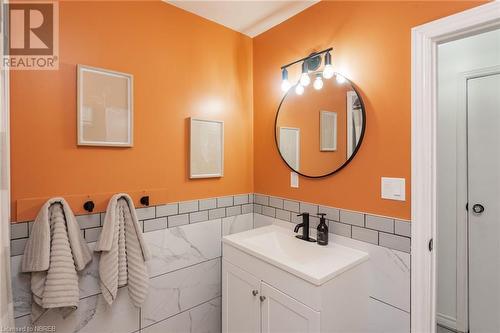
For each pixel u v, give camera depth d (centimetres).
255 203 212
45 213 120
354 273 132
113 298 133
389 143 134
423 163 123
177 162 171
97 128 139
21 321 121
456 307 202
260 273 142
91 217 139
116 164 147
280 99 192
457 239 201
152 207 161
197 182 181
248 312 150
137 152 155
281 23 191
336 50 157
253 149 214
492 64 183
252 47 213
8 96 105
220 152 191
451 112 201
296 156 180
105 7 144
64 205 125
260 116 208
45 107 127
